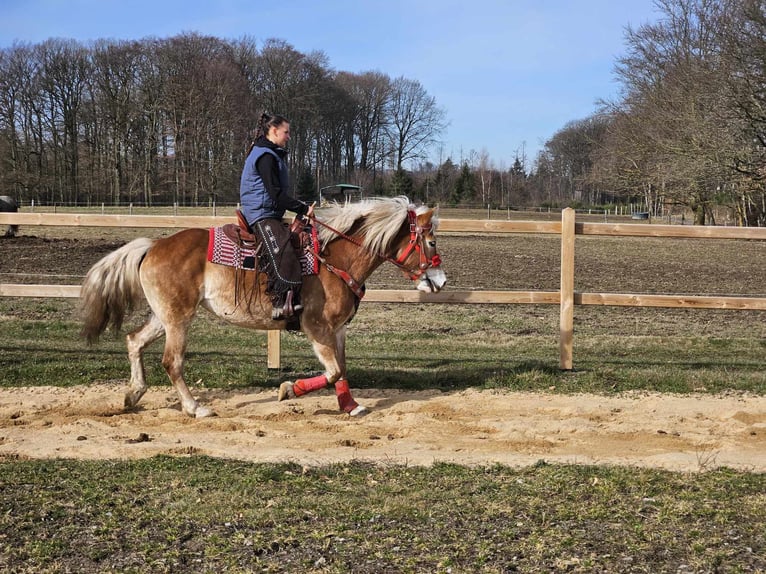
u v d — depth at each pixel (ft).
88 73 217.36
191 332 38.27
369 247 23.34
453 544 13.74
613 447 20.65
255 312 22.79
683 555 13.30
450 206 216.74
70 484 16.74
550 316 45.83
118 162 219.82
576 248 90.07
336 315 23.12
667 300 28.96
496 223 28.48
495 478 17.44
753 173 104.47
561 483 16.89
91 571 12.80
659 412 24.27
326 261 22.88
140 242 23.49
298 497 15.99
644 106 132.05
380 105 275.59
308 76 256.93
